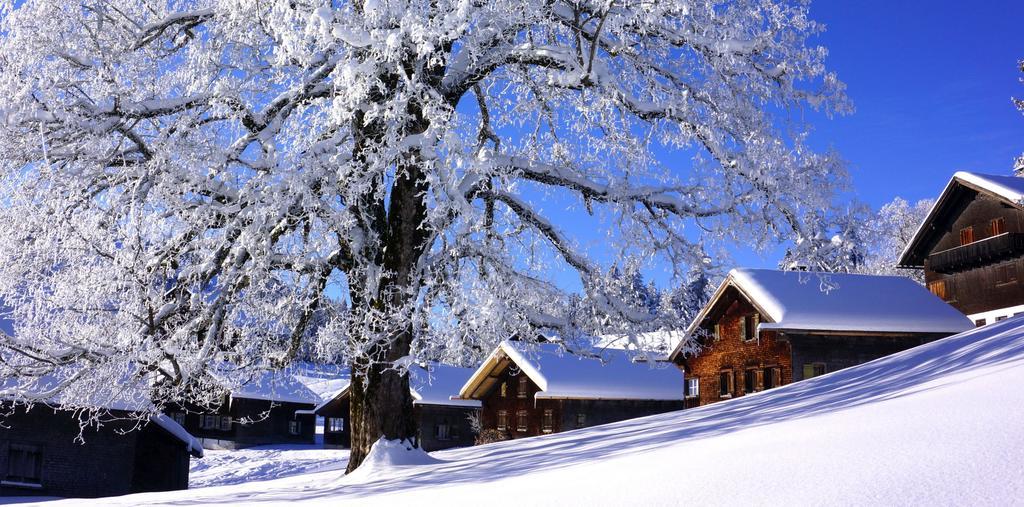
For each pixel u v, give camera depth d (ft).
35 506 40.04
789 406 40.06
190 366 38.42
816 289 109.40
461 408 172.35
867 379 45.24
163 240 41.45
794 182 42.83
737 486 15.21
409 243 42.93
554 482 21.15
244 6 37.17
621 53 43.32
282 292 43.11
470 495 21.26
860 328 102.12
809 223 43.29
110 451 76.38
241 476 121.90
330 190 37.04
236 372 43.65
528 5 38.47
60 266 40.83
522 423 146.41
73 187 37.40
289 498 33.14
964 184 128.06
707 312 118.83
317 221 38.75
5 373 39.11
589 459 29.53
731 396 115.85
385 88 36.45
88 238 37.70
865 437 18.83
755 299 108.17
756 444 21.54
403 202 43.14
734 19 42.37
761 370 110.42
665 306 48.70
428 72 39.88
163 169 36.06
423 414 168.76
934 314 106.11
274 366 43.19
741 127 44.14
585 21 37.76
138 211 37.65
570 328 48.16
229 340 41.55
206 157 36.68
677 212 46.44
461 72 43.16
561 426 134.21
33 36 38.22
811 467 15.93
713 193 46.26
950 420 18.83
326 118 37.04
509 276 44.09
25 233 38.52
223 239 38.93
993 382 24.08
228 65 41.57
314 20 33.45
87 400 40.34
